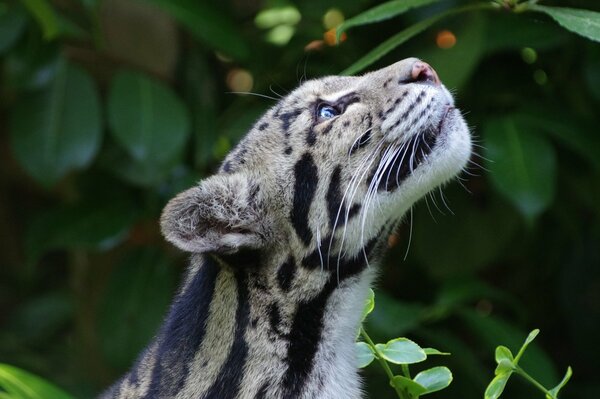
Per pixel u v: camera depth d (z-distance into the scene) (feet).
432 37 39.37
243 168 27.43
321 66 41.81
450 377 24.22
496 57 41.81
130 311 42.88
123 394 26.63
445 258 42.91
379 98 27.17
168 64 43.57
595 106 42.37
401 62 27.91
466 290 39.06
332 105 27.43
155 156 39.32
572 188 43.70
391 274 45.93
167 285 43.24
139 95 39.93
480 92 41.73
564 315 46.52
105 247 41.65
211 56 44.37
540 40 38.01
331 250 26.48
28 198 60.54
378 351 24.14
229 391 25.27
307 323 26.03
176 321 26.53
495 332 37.99
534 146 37.63
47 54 40.60
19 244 61.36
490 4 26.86
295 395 25.61
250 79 44.42
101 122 40.42
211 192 25.84
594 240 45.09
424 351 23.95
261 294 25.90
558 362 47.19
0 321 59.72
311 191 26.73
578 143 38.22
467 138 27.48
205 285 26.30
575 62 41.57
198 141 42.11
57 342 54.03
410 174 26.96
